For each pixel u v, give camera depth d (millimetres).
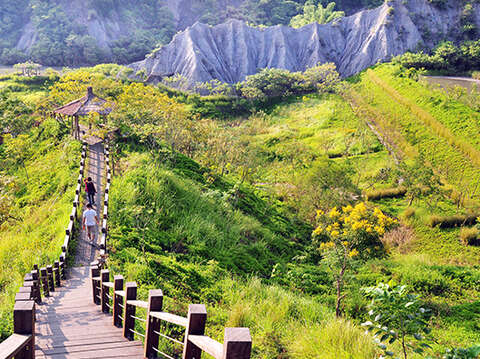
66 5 160250
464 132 41031
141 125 26891
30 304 3256
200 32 111688
